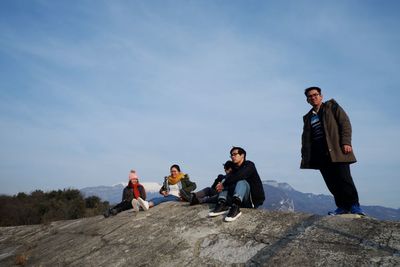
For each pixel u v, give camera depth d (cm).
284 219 496
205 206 670
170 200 824
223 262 429
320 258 362
